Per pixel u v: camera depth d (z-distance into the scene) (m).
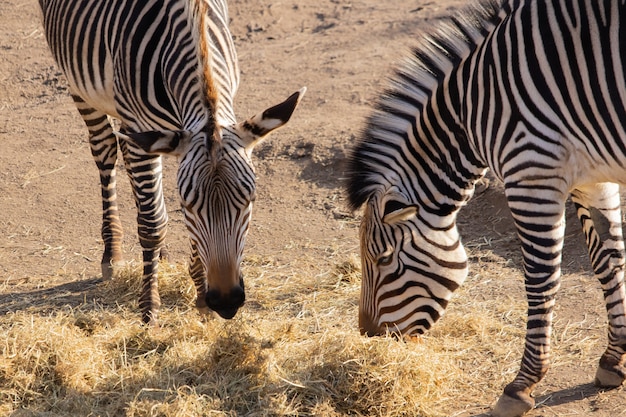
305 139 10.00
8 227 8.93
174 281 7.34
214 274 5.14
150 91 6.14
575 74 4.71
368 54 12.40
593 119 4.72
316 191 9.27
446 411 5.36
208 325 6.29
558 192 4.93
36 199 9.52
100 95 6.88
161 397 5.36
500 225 8.41
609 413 5.19
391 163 5.55
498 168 5.12
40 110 12.09
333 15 14.40
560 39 4.75
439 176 5.47
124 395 5.36
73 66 6.98
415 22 13.35
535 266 5.03
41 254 8.34
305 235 8.51
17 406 5.42
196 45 5.61
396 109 5.52
